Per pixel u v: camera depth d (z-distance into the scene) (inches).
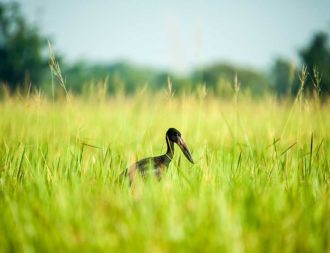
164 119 1519.4
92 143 1300.4
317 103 1168.2
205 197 762.2
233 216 670.5
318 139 1193.4
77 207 733.9
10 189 905.5
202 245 611.8
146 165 1034.1
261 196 772.0
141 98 1745.8
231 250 602.2
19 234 659.4
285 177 951.6
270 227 661.9
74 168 1007.6
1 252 642.8
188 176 963.3
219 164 1019.9
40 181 896.3
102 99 1646.2
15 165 1036.5
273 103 1425.9
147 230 645.3
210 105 1604.3
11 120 1393.9
